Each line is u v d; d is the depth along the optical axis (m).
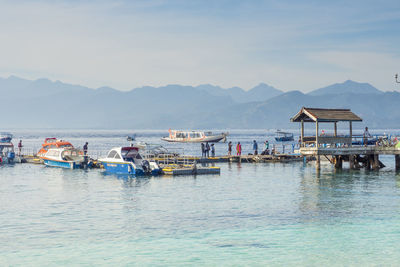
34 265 20.30
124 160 52.78
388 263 20.41
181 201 34.69
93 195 37.62
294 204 33.12
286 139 176.62
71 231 25.70
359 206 32.06
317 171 51.53
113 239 24.11
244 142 183.50
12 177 50.69
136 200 35.19
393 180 45.28
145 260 20.92
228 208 31.89
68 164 60.34
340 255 21.45
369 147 52.84
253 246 22.83
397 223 27.09
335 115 52.50
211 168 53.34
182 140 154.25
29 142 180.00
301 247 22.64
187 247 22.70
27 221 28.08
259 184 43.81
